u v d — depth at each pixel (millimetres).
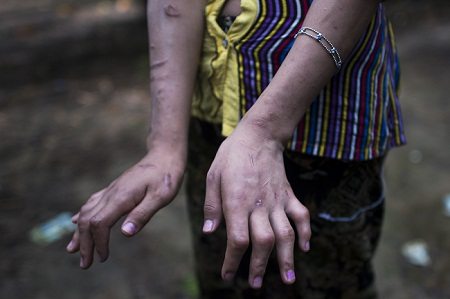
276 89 762
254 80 863
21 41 4957
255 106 769
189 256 2047
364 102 882
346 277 1046
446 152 2740
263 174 733
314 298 1062
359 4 752
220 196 738
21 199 2393
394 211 2287
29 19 5820
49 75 4000
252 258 696
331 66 766
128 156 2760
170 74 914
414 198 2367
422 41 4508
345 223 980
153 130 914
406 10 5375
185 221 2260
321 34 754
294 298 1087
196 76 955
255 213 710
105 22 5531
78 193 2438
